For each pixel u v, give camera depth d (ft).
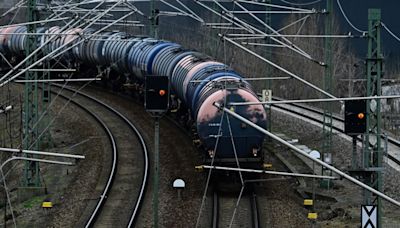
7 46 611.88
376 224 186.29
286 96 629.10
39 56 337.11
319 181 283.79
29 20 274.36
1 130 414.41
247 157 263.49
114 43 498.69
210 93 265.13
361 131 189.26
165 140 366.22
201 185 278.87
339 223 228.02
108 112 454.81
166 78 179.42
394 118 495.82
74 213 244.83
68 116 444.14
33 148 288.51
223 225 227.20
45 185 287.28
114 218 237.86
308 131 403.34
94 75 573.33
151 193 270.46
